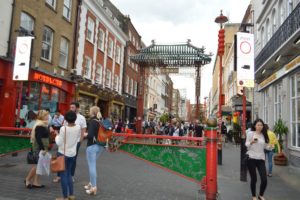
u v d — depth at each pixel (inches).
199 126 695.1
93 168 256.4
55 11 719.7
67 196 229.6
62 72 756.6
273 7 688.4
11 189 259.0
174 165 277.0
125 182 308.3
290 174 401.7
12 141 372.2
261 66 650.8
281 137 511.8
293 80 511.5
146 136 279.7
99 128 259.6
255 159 256.4
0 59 551.5
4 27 559.8
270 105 670.5
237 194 278.5
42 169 261.4
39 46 655.8
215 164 251.1
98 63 997.8
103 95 1027.9
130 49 1393.9
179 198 253.6
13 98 581.0
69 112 239.1
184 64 874.8
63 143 232.4
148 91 1878.7
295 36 434.3
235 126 965.2
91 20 934.4
